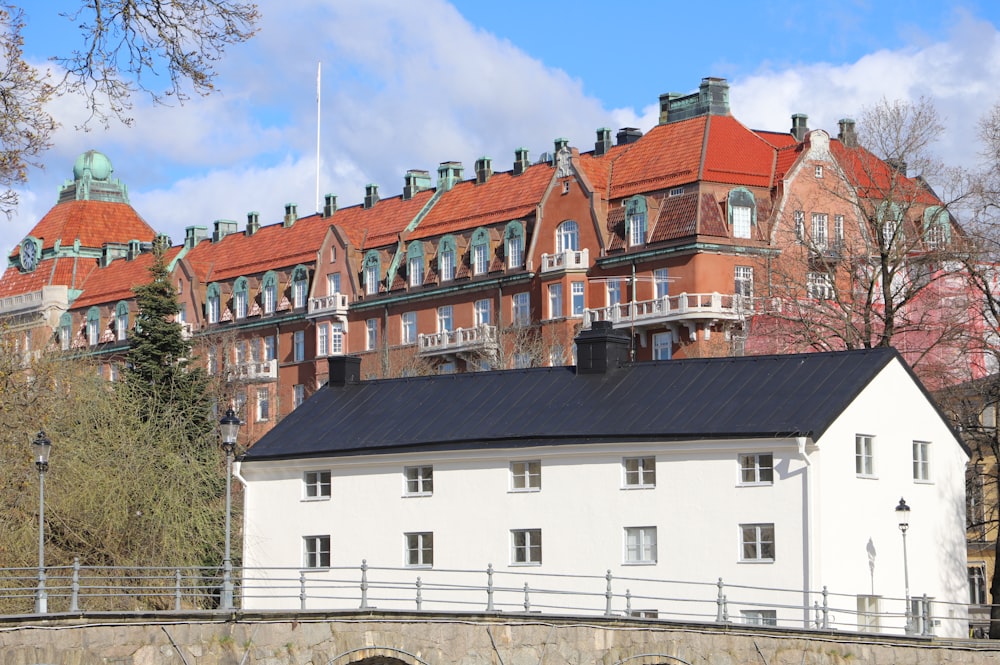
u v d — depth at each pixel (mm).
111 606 82375
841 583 73188
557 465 78125
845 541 73688
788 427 72750
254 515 86688
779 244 120000
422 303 144250
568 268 129375
